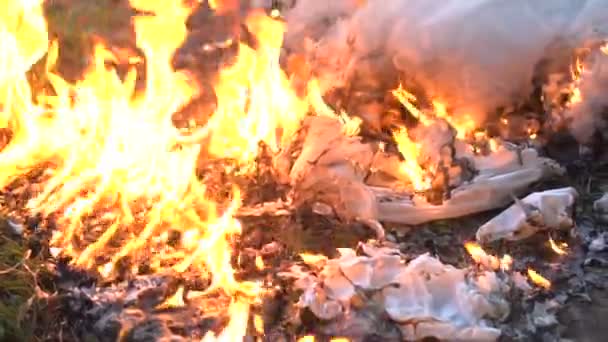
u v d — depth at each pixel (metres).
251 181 3.88
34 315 3.09
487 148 3.81
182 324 3.06
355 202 3.57
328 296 3.00
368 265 3.04
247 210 3.69
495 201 3.65
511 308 3.08
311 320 2.99
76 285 3.28
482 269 3.26
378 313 2.97
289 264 3.37
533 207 3.44
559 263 3.36
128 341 3.00
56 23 4.88
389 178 3.77
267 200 3.77
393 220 3.60
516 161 3.71
